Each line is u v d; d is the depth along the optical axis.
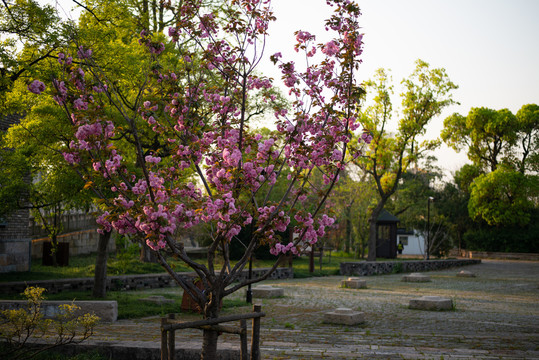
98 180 7.14
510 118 60.00
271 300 18.53
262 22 5.95
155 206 4.80
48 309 10.91
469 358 8.45
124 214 4.98
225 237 5.18
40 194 15.52
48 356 7.56
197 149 5.71
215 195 5.00
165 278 22.62
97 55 12.35
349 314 12.77
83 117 4.84
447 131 64.44
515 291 23.34
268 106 23.50
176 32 6.00
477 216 60.56
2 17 11.28
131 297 16.86
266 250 37.94
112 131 5.05
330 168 5.88
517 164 61.59
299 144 5.80
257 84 6.23
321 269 34.72
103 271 16.23
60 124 12.75
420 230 52.41
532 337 10.93
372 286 25.70
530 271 38.50
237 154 5.28
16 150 14.67
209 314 5.20
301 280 29.28
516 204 56.88
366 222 47.19
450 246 53.59
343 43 5.96
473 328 12.30
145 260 26.67
